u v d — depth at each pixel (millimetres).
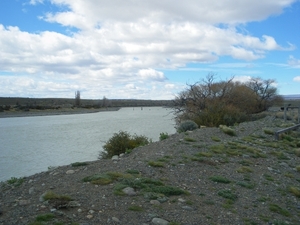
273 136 17156
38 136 35969
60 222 4816
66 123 56156
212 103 26562
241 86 35250
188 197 6738
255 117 30062
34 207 5387
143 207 5793
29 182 7254
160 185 7234
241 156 11539
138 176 7734
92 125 50688
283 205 7125
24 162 20672
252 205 6793
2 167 19094
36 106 103000
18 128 46469
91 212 5328
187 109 28875
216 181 8203
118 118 70688
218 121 22688
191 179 8164
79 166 8945
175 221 5383
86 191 6395
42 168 18781
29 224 4672
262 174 9547
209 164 9883
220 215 5957
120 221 5133
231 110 25312
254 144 14312
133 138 16359
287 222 6109
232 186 7969
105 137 34188
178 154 10844
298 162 11781
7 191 6551
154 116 78812
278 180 9117
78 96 128500
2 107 91062
